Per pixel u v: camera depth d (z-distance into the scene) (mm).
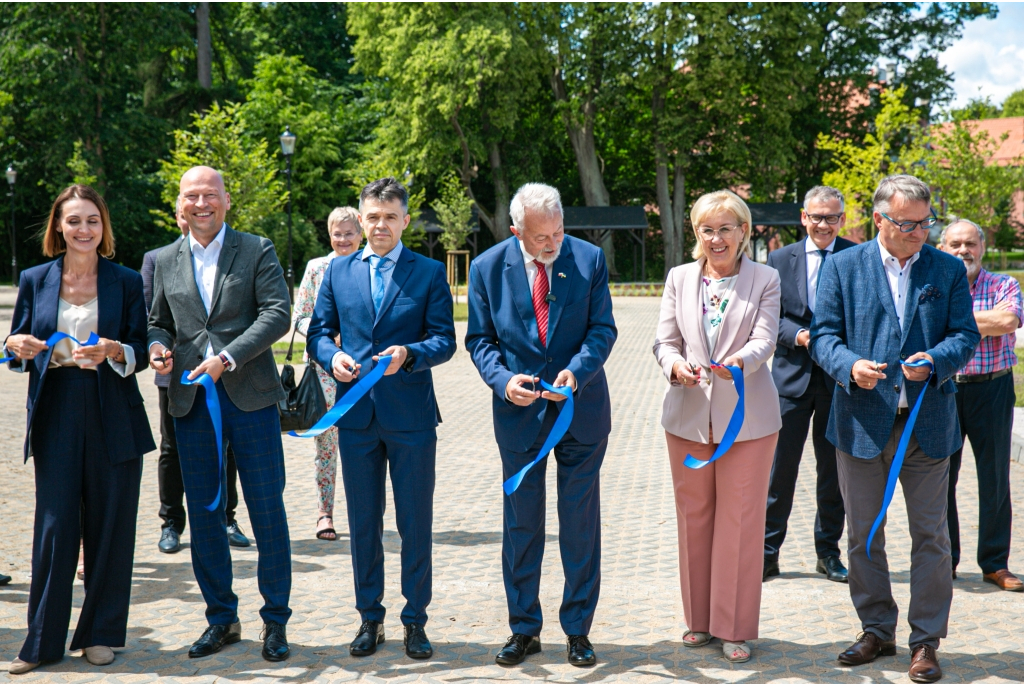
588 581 3812
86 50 38750
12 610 4336
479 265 3971
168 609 4395
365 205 4059
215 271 4027
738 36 36500
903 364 3602
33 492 6754
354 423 3908
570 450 3836
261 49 47156
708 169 45906
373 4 38375
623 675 3611
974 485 6922
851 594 3863
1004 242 48906
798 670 3652
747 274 3953
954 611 4301
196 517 3904
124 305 3969
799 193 44562
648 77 38125
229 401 3902
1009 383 4695
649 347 17625
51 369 3816
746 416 3826
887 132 31047
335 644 3969
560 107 39469
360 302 4023
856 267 3883
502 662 3705
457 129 37594
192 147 21734
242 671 3660
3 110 37062
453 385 12992
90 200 3867
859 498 3803
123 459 3797
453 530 5922
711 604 3846
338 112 44844
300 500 6754
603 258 3939
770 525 4914
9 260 43656
